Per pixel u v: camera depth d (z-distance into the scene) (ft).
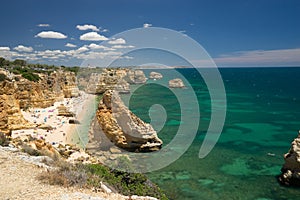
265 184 93.20
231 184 92.27
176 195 81.51
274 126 193.47
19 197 35.14
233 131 176.55
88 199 36.65
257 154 127.44
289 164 92.79
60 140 117.39
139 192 56.13
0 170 43.86
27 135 109.91
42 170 45.88
